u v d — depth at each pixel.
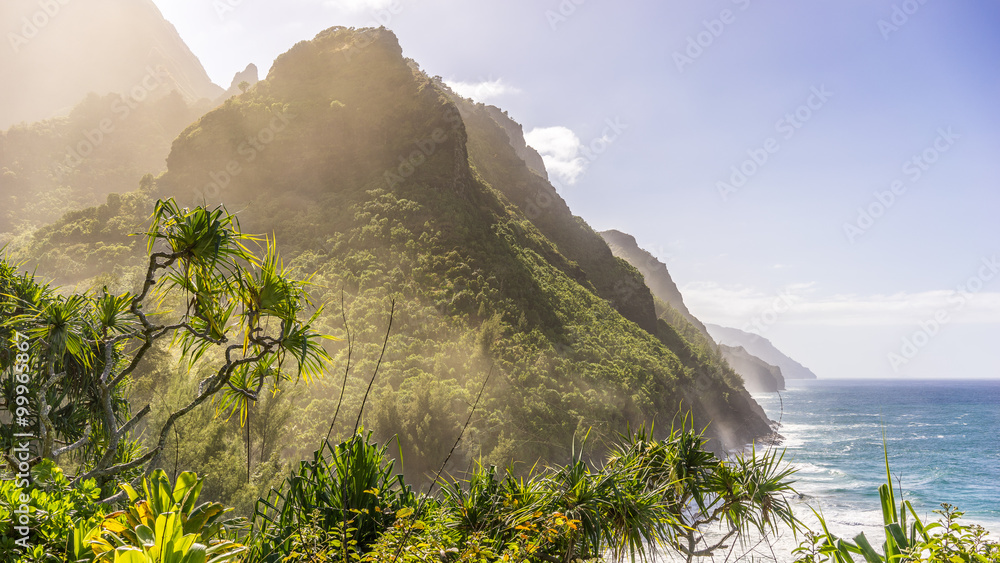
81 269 78.88
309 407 35.81
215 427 10.20
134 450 7.26
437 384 43.91
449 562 3.10
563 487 4.20
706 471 5.07
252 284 4.96
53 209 156.75
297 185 105.44
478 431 36.50
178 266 4.82
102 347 5.59
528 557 3.59
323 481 3.40
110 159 185.75
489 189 131.00
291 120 112.44
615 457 4.96
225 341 5.03
